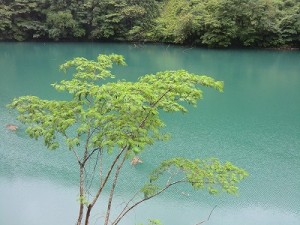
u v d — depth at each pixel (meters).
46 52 29.92
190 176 4.83
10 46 32.62
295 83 21.33
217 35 32.22
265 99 18.14
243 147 12.29
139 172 10.32
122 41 36.03
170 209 8.81
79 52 30.14
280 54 30.39
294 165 11.12
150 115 4.34
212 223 8.41
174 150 11.80
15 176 10.11
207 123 14.52
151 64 25.66
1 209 8.66
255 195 9.57
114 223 4.82
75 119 4.46
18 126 13.30
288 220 8.64
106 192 9.39
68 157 11.13
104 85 4.21
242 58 28.56
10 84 19.45
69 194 9.35
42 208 8.77
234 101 17.73
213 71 23.97
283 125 14.50
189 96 4.50
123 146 4.10
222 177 4.82
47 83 19.80
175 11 35.88
